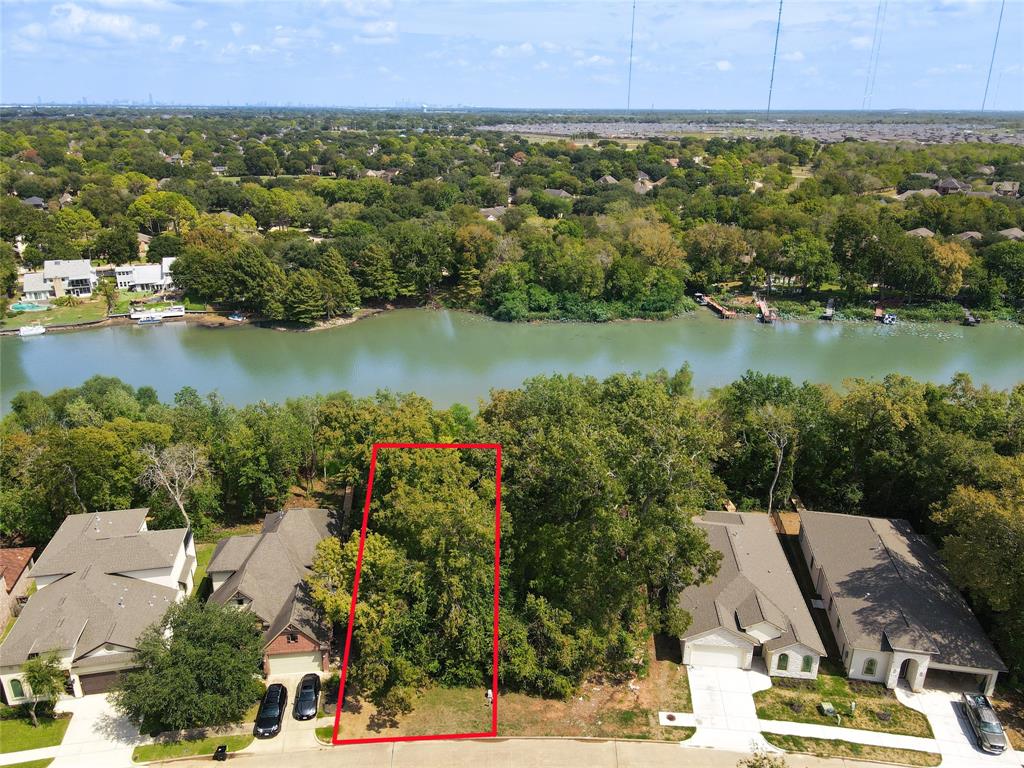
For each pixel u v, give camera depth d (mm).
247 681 36281
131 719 36375
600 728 36719
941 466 49062
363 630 37125
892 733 36250
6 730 35906
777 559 46125
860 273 115500
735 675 40281
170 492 50188
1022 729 36469
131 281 122125
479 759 34719
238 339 104312
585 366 94000
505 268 114562
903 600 41156
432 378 90062
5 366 93250
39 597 40312
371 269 114250
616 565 39656
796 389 61031
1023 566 37281
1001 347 100375
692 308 117312
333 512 51156
